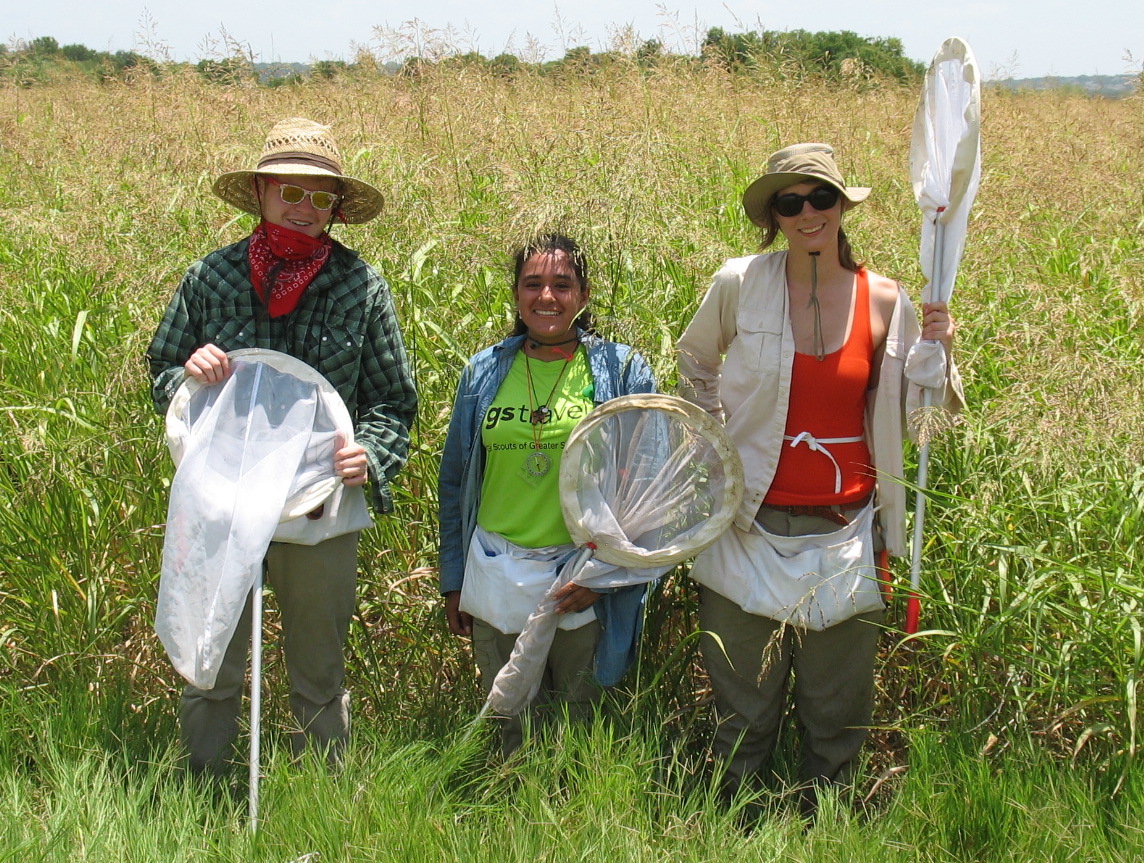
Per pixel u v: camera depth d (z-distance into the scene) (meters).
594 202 4.47
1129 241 6.67
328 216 3.73
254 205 3.96
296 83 7.86
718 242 4.80
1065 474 3.88
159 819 3.38
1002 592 3.87
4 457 4.70
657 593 4.23
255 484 3.59
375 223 4.93
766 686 3.88
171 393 3.73
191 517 3.54
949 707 4.17
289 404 3.70
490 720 3.98
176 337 3.79
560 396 3.82
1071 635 3.90
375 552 4.56
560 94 7.41
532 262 3.77
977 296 5.41
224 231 5.28
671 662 4.14
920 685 4.20
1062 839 3.34
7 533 4.44
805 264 3.71
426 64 6.65
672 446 3.75
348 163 5.69
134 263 5.05
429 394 4.69
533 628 3.72
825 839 3.40
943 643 4.03
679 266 4.93
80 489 4.46
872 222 5.32
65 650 4.33
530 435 3.79
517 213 4.43
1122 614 3.73
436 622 4.45
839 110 8.20
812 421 3.72
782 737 4.18
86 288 5.68
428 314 4.91
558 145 5.52
